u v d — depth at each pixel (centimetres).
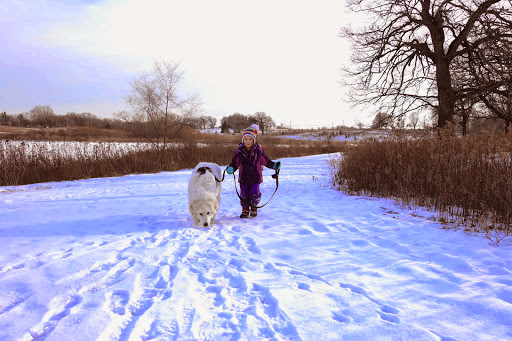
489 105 1586
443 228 476
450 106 1548
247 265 361
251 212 618
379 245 420
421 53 1695
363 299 272
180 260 380
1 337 206
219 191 621
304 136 6334
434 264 345
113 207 733
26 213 656
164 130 2147
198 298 279
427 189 665
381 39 1752
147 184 1192
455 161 643
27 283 298
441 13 1517
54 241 448
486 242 406
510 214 481
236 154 606
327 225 528
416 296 275
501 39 1404
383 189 767
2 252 395
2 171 1269
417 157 764
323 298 275
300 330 223
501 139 633
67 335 211
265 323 236
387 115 1780
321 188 954
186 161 1947
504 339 208
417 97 1702
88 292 286
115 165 1650
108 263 368
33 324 225
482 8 1424
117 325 229
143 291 293
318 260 373
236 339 215
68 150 1630
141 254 398
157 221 591
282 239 464
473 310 246
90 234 491
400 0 1617
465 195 543
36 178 1355
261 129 10719
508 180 512
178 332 223
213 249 423
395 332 219
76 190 1045
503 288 277
